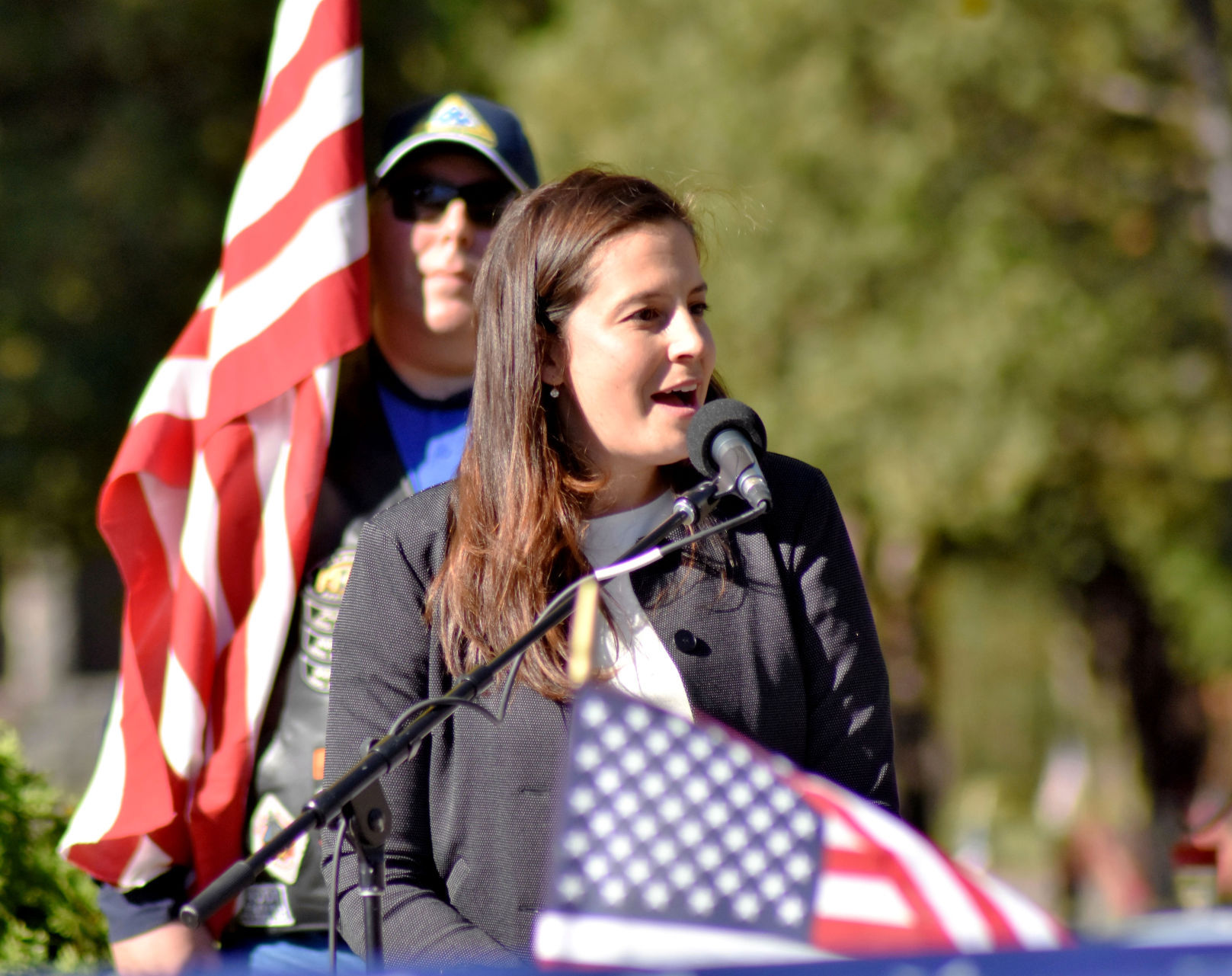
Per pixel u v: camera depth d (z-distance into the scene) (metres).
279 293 11.56
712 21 35.22
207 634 11.05
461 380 11.84
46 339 35.88
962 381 33.59
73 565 41.34
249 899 10.54
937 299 34.16
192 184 35.88
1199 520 40.19
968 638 65.94
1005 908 5.54
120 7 35.41
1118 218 36.28
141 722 11.08
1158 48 34.25
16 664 69.75
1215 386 37.16
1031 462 33.72
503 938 8.34
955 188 34.34
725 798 5.93
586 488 8.62
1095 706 48.72
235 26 36.00
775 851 5.86
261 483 11.47
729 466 7.96
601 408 8.55
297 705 10.82
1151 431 36.62
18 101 36.91
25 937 11.41
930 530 37.62
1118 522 40.38
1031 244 34.72
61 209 35.53
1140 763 39.34
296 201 11.74
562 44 36.47
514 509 8.58
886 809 8.52
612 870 5.86
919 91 33.69
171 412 11.89
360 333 11.40
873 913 5.66
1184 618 41.19
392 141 11.94
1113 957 4.60
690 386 8.53
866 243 33.78
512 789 8.33
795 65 34.31
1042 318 33.88
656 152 34.25
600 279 8.49
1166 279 36.28
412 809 8.67
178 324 37.00
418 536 9.01
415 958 8.09
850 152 33.91
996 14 33.06
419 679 8.77
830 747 8.66
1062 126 34.72
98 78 37.38
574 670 5.89
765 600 8.61
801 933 5.67
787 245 34.12
